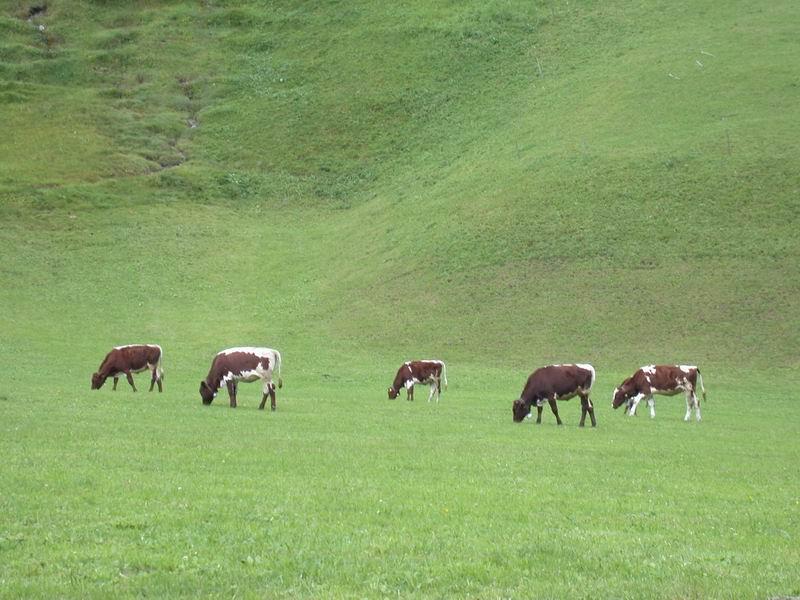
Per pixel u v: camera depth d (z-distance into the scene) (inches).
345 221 2886.3
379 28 4404.5
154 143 3560.5
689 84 3034.0
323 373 1672.0
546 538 461.7
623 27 3983.8
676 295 1977.1
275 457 695.7
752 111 2736.2
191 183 3218.5
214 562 398.9
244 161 3479.3
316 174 3378.4
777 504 589.6
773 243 2100.1
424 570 395.5
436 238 2428.6
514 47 4097.0
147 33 4475.9
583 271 2128.4
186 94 4035.4
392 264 2351.1
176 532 448.5
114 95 3954.2
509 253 2257.6
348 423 971.9
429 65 4047.7
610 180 2470.5
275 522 476.4
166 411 1005.8
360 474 637.3
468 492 580.1
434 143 3435.0
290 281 2391.7
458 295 2118.6
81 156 3358.8
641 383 1204.5
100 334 1973.4
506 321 1974.7
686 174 2417.6
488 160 2950.3
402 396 1402.6
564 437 924.0
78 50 4311.0
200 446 738.2
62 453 668.1
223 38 4468.5
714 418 1213.7
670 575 398.9
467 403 1310.3
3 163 3225.9
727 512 554.9
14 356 1718.8
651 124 2802.7
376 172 3329.2
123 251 2598.4
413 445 808.9
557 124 3070.9
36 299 2209.6
